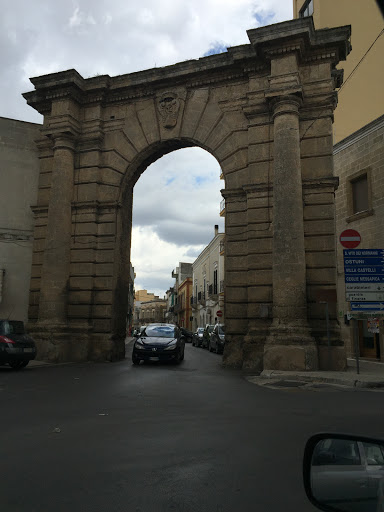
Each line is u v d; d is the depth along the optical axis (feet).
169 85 57.62
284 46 48.55
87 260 57.11
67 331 55.31
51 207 57.67
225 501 11.18
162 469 13.61
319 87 49.42
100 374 40.27
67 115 58.23
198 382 35.17
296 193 46.01
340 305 64.59
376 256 38.06
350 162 63.21
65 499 11.27
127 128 59.21
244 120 53.31
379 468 4.98
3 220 62.85
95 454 15.17
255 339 46.44
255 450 15.62
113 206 57.88
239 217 51.44
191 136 55.77
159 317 373.20
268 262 48.29
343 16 73.82
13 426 19.29
